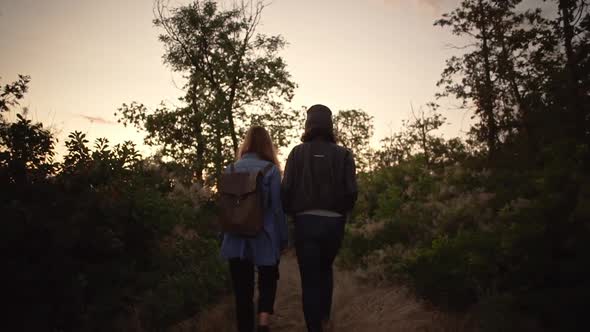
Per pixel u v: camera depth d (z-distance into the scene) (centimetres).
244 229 302
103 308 318
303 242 303
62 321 291
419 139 2475
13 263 274
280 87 2550
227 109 2322
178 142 2130
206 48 2525
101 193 380
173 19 2491
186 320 368
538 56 1392
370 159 3544
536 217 309
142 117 2141
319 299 292
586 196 315
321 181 304
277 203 320
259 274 326
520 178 543
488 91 1881
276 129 2517
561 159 341
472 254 351
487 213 526
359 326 355
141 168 523
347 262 590
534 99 1302
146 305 355
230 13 2498
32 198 322
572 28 1227
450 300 345
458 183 869
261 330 302
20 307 274
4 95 368
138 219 404
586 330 254
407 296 397
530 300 282
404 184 1028
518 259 317
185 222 554
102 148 418
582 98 990
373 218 777
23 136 349
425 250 416
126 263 384
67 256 308
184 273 427
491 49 1989
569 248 290
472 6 2039
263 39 2572
